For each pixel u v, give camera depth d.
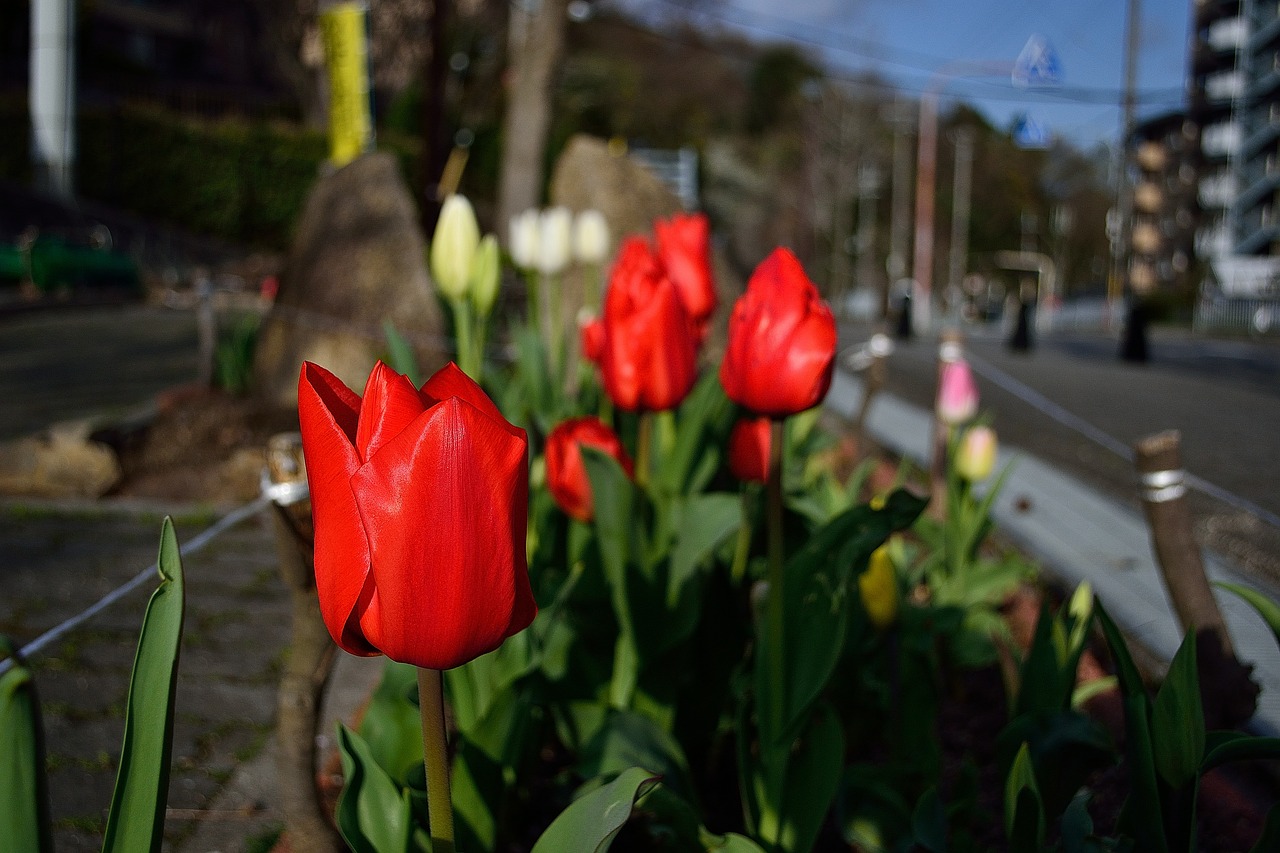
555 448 2.02
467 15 25.67
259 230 24.56
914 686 2.20
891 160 64.88
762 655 1.69
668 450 2.53
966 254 71.31
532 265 3.73
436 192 11.66
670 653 1.96
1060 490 5.47
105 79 31.17
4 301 14.27
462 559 0.89
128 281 17.80
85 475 4.93
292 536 1.47
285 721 1.56
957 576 2.88
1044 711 1.78
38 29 18.00
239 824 2.09
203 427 5.87
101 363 9.73
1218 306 33.00
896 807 1.82
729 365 1.57
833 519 1.68
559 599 1.86
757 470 2.30
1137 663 2.93
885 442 6.55
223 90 36.31
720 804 2.23
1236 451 7.62
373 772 1.38
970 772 1.94
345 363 6.51
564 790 1.98
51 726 2.55
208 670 2.96
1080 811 1.40
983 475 2.89
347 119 10.98
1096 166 66.62
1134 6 27.06
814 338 1.48
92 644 3.11
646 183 8.59
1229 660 2.05
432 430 0.87
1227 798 2.17
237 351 6.94
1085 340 25.56
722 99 57.66
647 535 2.13
